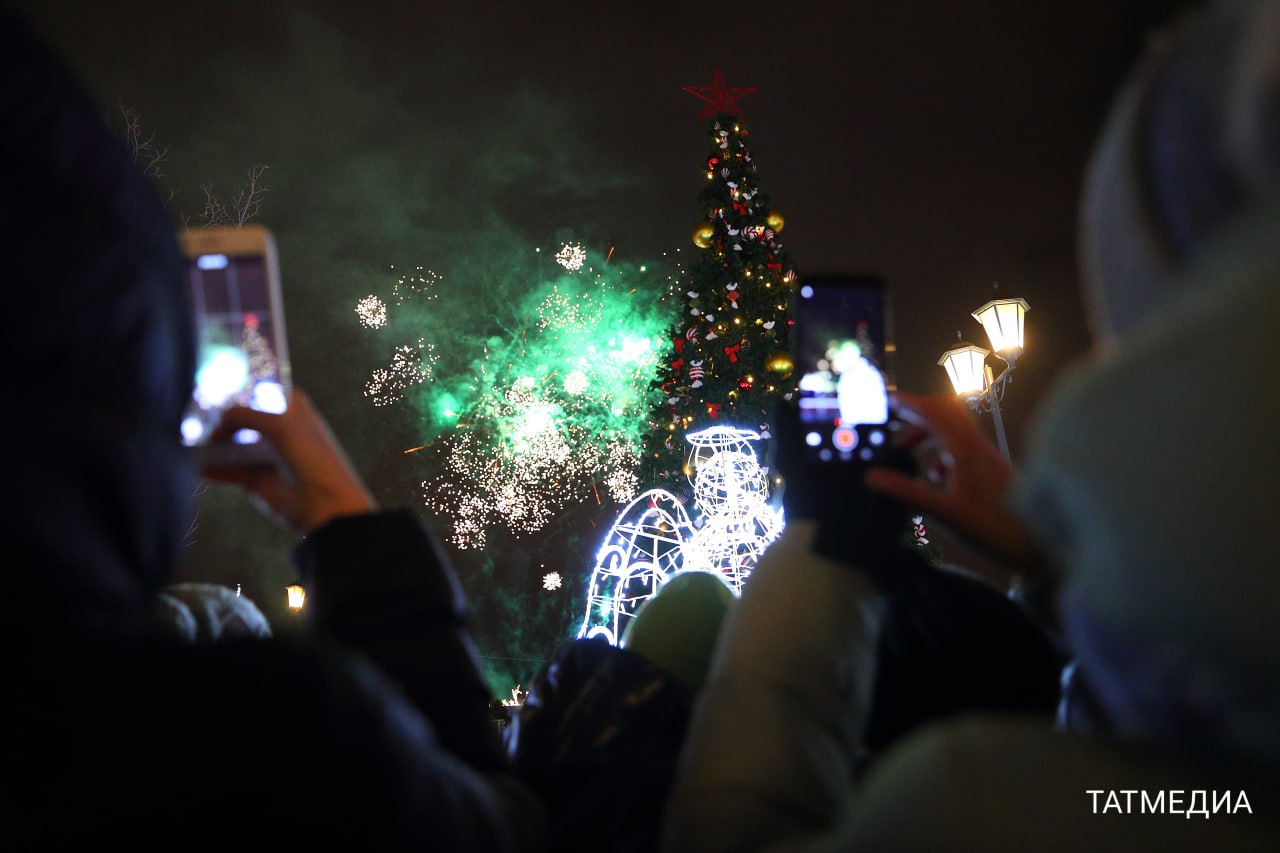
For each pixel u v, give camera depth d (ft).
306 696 1.68
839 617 2.27
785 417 2.62
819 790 1.99
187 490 1.89
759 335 25.30
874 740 2.91
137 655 1.63
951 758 1.33
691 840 1.96
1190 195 1.25
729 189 26.78
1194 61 1.30
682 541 24.18
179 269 1.99
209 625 3.29
